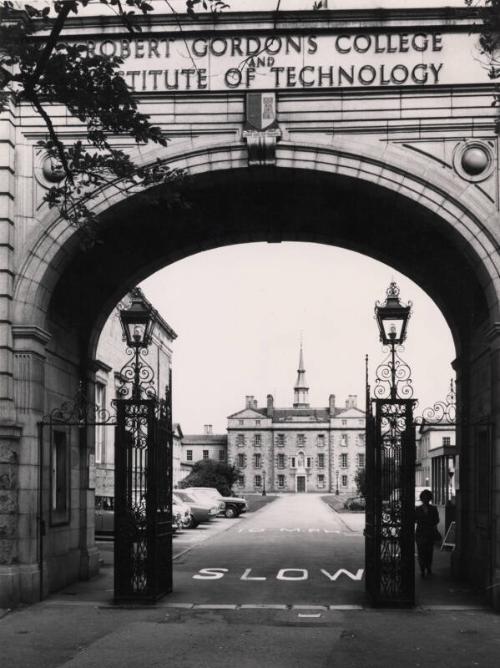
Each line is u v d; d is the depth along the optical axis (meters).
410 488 13.30
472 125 13.62
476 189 13.54
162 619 12.15
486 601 13.70
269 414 142.50
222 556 22.56
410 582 13.26
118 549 13.46
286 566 19.84
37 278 13.67
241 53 13.85
